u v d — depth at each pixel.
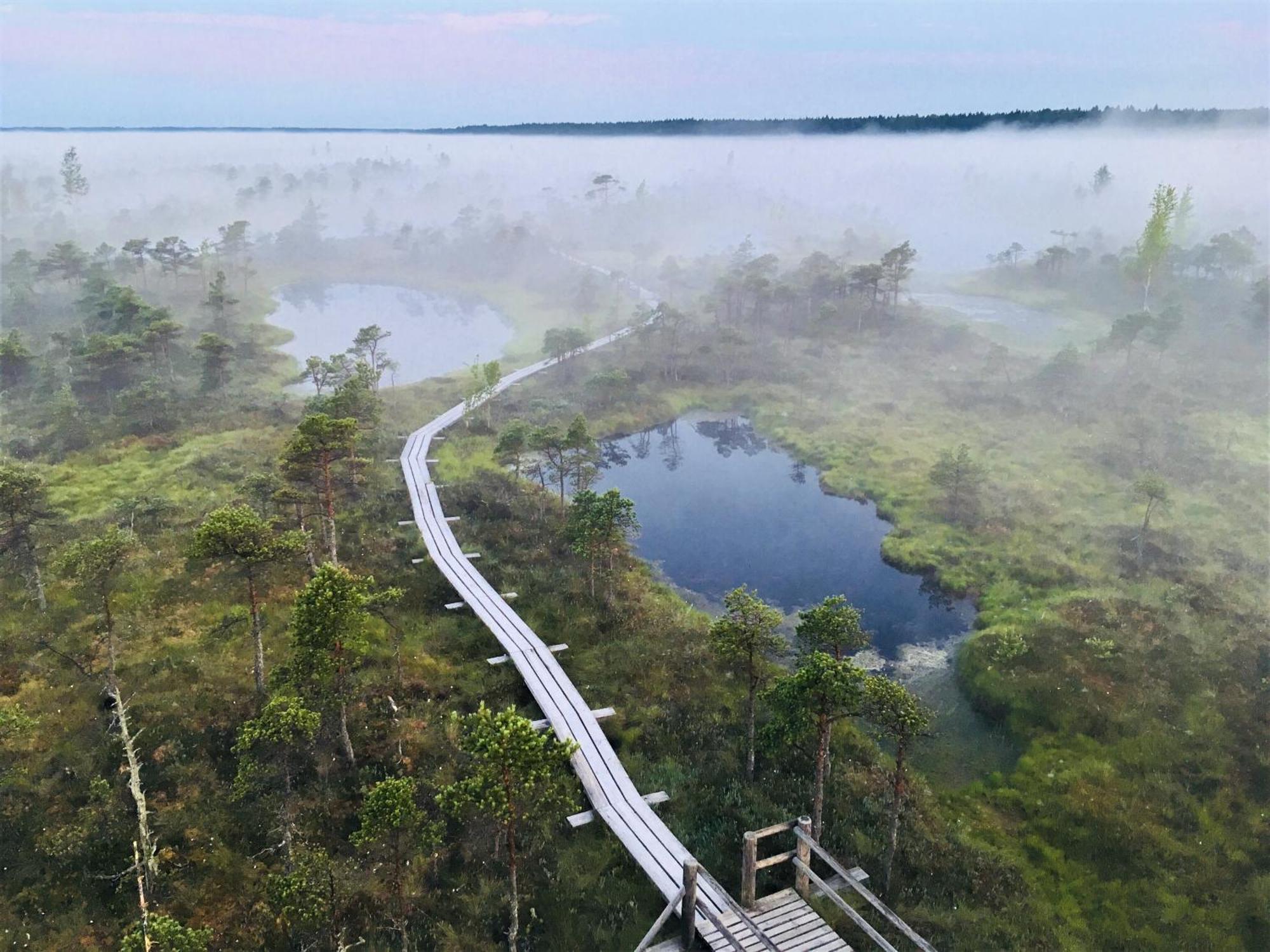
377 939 27.36
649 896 29.52
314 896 26.09
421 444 77.31
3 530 45.25
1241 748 37.59
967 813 35.88
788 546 64.38
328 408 66.44
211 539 35.19
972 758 39.91
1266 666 42.91
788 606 55.09
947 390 92.44
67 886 28.69
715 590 57.72
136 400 74.56
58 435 71.44
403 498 64.38
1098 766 37.41
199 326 115.75
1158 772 36.84
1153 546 56.38
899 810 32.31
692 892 26.22
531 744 25.23
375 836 27.27
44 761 33.03
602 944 27.72
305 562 50.56
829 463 78.31
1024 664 44.81
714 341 110.31
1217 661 43.41
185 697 37.50
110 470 64.69
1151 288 120.44
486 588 51.16
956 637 51.06
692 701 41.62
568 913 28.83
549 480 74.50
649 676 43.59
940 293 144.25
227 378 89.31
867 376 99.75
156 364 91.69
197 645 41.72
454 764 35.47
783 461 82.38
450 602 49.91
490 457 76.12
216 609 45.56
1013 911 30.00
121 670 39.22
